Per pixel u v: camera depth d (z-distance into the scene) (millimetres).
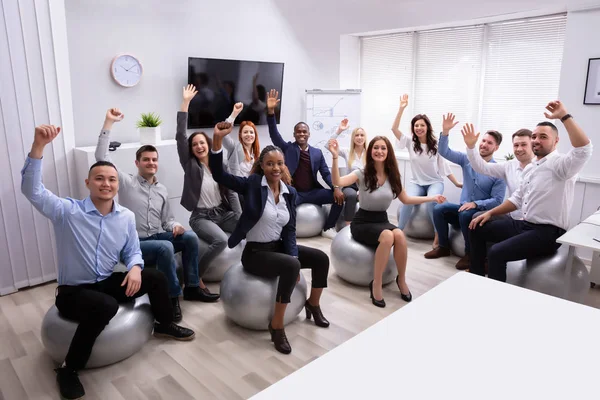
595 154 3668
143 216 2945
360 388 889
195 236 3006
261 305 2561
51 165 3393
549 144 2791
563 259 2814
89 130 3949
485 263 3242
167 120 4430
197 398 2094
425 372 943
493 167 3488
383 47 5629
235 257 3320
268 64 4977
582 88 3658
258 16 4953
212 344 2559
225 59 4637
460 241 3848
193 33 4488
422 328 1123
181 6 4363
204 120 4625
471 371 950
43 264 3402
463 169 3877
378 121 5867
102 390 2146
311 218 4375
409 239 4473
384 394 873
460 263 3676
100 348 2248
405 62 5406
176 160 3961
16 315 2916
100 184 2193
